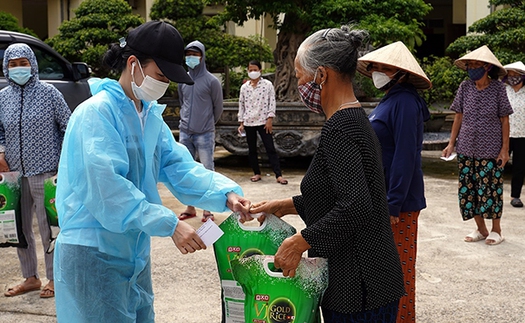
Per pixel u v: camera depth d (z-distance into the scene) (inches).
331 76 87.2
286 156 377.1
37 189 168.1
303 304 84.4
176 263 195.8
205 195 100.2
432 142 471.2
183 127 256.7
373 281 84.7
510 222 250.1
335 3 366.6
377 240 85.4
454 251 210.4
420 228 240.1
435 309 160.2
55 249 94.0
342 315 86.1
